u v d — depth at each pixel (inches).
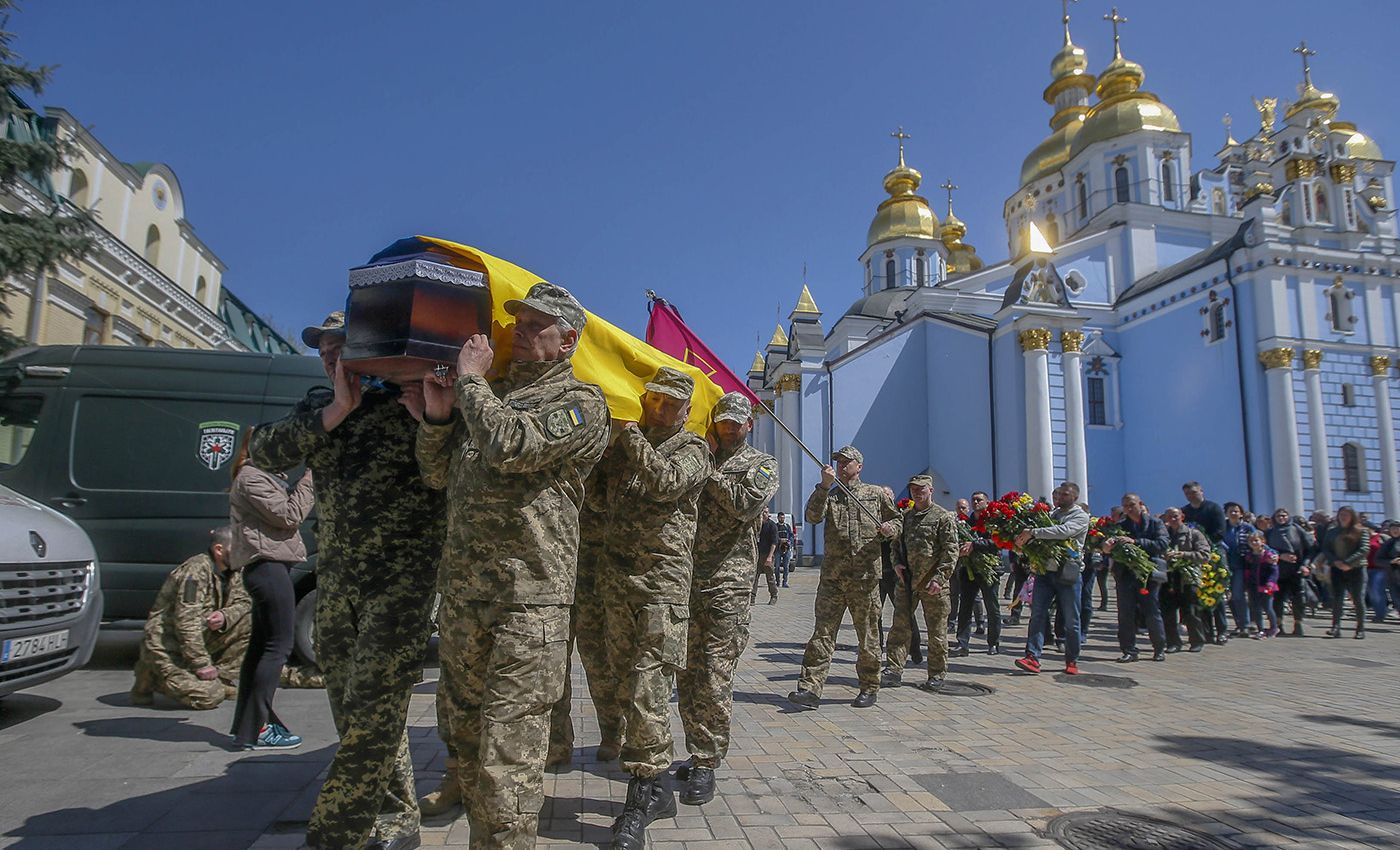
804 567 1279.5
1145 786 188.5
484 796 112.2
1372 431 1030.4
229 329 1037.2
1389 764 209.9
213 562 245.4
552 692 119.0
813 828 158.4
